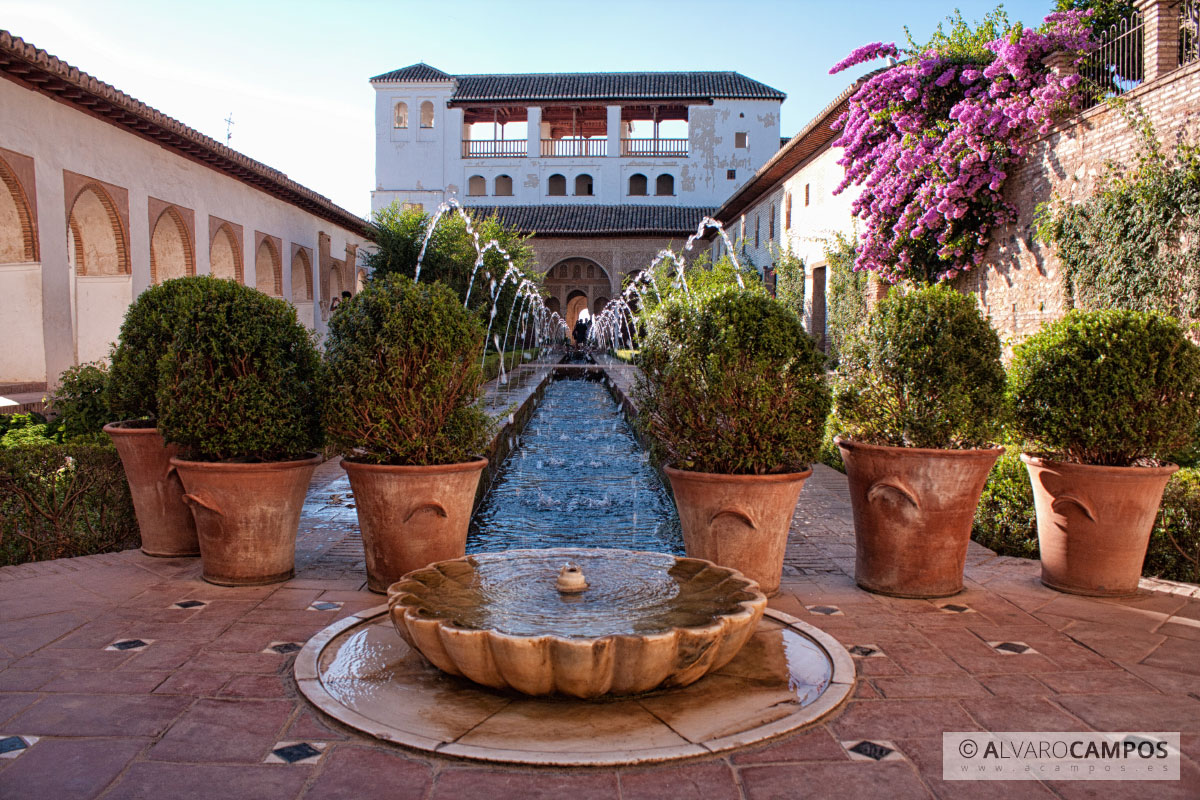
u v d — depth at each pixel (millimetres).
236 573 3994
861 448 3891
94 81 10500
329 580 4113
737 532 3781
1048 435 4047
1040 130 10547
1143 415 3828
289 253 19359
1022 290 11188
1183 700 2740
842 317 17484
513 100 35781
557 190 37938
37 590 3883
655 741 2357
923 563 3889
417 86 36156
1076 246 9719
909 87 12383
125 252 12555
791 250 22125
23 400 9789
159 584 4000
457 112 36250
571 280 41094
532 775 2201
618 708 2594
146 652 3096
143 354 4391
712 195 36469
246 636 3281
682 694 2707
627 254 36000
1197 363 3930
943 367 3887
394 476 3727
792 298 21578
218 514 3914
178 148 13883
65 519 4715
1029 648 3232
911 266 13227
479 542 5816
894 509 3877
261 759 2285
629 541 5859
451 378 3904
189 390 3846
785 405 3758
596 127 40625
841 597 3932
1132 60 9812
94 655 3061
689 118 36375
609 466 9094
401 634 2834
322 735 2434
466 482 3898
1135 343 3869
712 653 2646
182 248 14609
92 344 12656
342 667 2906
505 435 9086
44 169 10594
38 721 2508
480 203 36594
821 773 2229
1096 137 9602
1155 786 2180
